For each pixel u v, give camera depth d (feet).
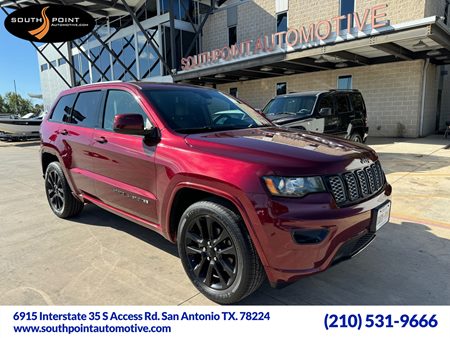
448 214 14.87
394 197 17.49
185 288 9.47
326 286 9.51
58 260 11.22
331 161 8.00
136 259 11.22
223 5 67.67
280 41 43.55
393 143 39.65
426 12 42.32
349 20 36.63
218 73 53.57
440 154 30.45
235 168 7.88
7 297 9.11
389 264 10.60
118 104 11.87
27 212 16.70
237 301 8.52
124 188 11.00
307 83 55.62
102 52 86.48
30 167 32.19
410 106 45.29
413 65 44.27
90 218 15.39
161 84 12.15
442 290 9.16
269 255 7.50
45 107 120.16
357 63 47.50
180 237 9.30
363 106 31.30
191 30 72.43
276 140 9.29
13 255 11.66
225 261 8.48
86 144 12.59
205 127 10.78
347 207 7.86
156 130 10.06
